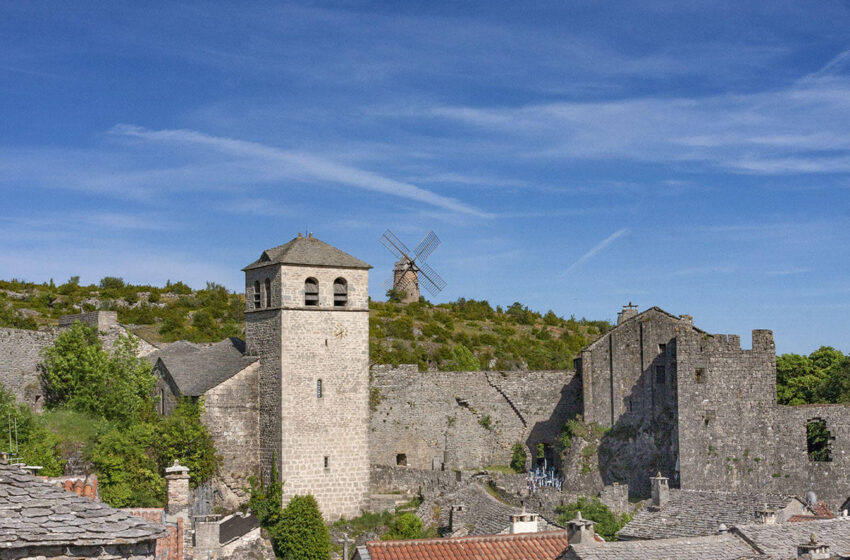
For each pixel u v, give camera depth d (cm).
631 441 7994
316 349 6975
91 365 7062
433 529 6550
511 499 7062
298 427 6862
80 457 5984
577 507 6588
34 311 11294
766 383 7875
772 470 7794
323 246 7200
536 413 8688
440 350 11150
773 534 3572
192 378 7050
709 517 4634
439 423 8431
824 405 8012
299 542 6412
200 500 6544
